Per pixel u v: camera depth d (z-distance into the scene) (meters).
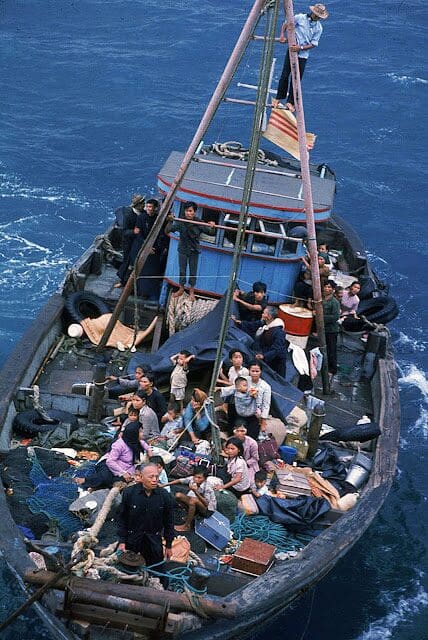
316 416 17.78
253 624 14.82
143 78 45.44
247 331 20.02
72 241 31.75
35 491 16.33
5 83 43.72
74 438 17.84
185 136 40.66
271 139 20.20
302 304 21.14
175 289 21.55
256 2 18.20
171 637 13.15
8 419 18.05
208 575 13.76
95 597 13.10
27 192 34.75
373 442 19.14
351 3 58.00
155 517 13.65
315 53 50.31
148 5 54.00
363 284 25.11
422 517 20.81
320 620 17.64
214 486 16.20
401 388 25.48
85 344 21.38
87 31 50.41
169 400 19.16
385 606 18.14
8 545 14.63
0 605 17.19
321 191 21.36
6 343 25.88
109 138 39.84
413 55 51.28
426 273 32.38
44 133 39.59
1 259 30.02
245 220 16.47
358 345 22.77
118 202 34.97
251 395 17.39
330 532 15.85
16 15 51.62
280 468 17.44
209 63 48.00
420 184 38.62
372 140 42.06
